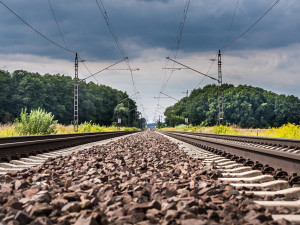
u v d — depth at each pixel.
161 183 4.35
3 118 76.25
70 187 3.95
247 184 4.69
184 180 4.56
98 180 4.39
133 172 5.79
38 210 2.65
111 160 7.59
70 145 14.48
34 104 85.00
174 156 9.09
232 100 112.69
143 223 2.50
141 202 3.26
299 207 3.37
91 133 26.17
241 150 7.91
